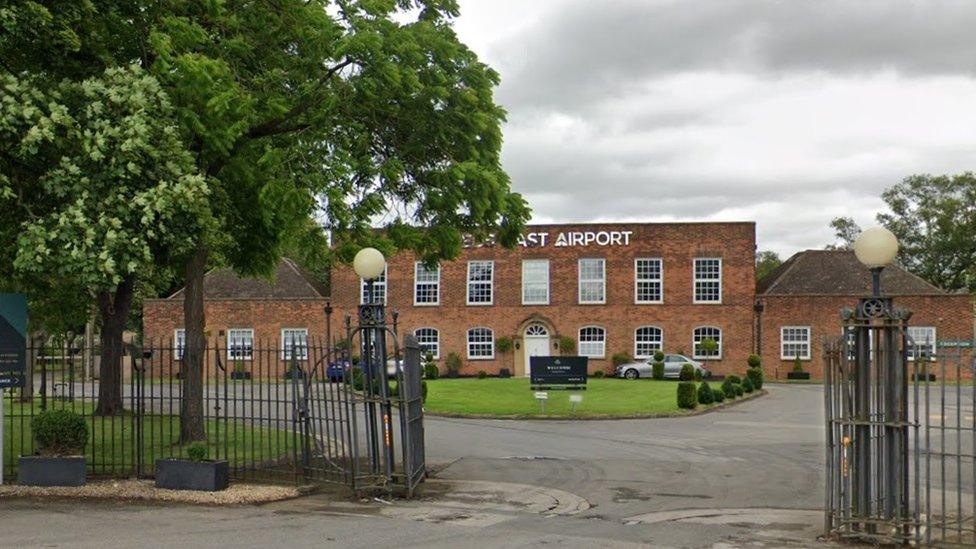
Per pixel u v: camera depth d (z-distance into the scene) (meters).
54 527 10.98
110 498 12.92
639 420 27.70
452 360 50.66
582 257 50.78
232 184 18.36
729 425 26.12
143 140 13.19
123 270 13.64
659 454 19.45
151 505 12.55
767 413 30.05
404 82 15.76
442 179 16.94
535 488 14.84
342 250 17.55
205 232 14.65
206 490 13.30
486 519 12.03
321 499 13.33
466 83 17.67
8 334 13.85
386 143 17.33
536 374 37.16
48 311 25.50
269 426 15.41
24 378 13.94
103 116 13.55
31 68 14.70
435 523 11.67
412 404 14.26
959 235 63.59
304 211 15.54
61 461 13.50
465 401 32.31
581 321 50.56
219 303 51.00
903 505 10.56
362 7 15.82
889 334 10.58
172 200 13.35
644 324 50.16
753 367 42.34
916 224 66.44
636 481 15.75
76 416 13.98
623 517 12.38
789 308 49.66
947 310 48.78
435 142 17.38
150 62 15.91
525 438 22.41
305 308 50.91
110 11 15.03
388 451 13.73
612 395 34.84
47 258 13.30
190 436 17.25
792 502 13.75
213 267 27.48
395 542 10.42
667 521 12.06
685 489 14.96
